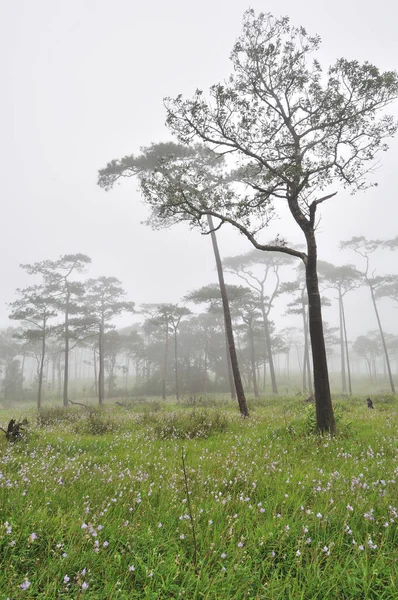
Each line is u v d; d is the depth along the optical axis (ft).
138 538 10.37
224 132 34.91
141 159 60.34
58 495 13.32
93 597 7.75
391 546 10.23
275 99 34.68
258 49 33.45
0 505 11.32
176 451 24.07
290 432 29.55
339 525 11.54
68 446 24.95
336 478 16.31
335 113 32.42
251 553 10.02
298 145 34.12
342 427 30.09
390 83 30.07
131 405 82.74
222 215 36.17
